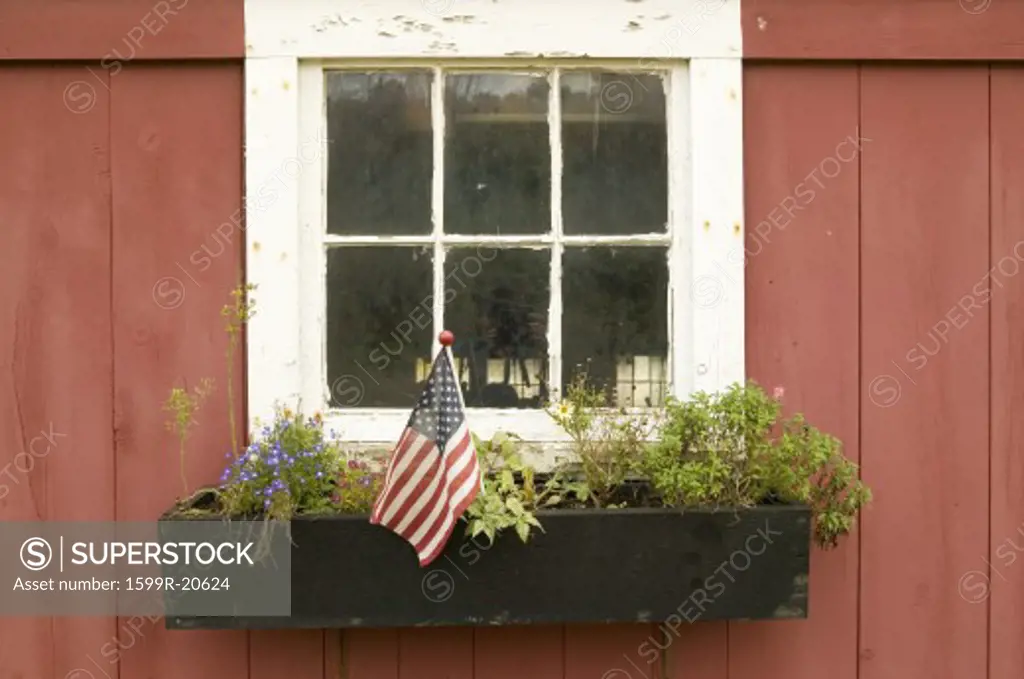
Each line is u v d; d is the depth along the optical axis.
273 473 1.64
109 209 1.81
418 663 1.81
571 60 1.84
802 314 1.82
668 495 1.65
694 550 1.61
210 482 1.81
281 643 1.81
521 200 1.86
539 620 1.61
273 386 1.80
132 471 1.81
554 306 1.86
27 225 1.81
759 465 1.67
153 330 1.81
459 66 1.84
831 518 1.70
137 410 1.81
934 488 1.82
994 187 1.82
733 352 1.81
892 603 1.82
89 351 1.81
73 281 1.81
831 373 1.82
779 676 1.82
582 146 1.86
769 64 1.83
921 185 1.82
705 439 1.67
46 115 1.81
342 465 1.72
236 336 1.81
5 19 1.79
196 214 1.81
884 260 1.82
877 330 1.82
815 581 1.82
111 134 1.81
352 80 1.85
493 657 1.81
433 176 1.86
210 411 1.81
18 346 1.81
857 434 1.82
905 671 1.82
